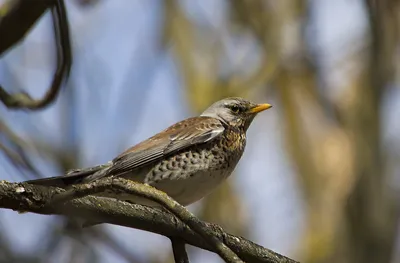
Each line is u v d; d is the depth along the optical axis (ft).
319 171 47.19
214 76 47.73
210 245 24.95
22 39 26.11
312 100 48.73
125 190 24.61
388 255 42.11
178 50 47.57
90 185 24.17
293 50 49.01
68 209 24.21
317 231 45.96
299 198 46.93
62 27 27.73
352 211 43.09
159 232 26.23
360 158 43.39
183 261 26.35
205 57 48.08
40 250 34.37
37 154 35.86
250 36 49.37
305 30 49.14
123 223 25.88
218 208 45.14
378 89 44.16
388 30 43.83
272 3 49.75
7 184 23.34
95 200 25.43
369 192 42.73
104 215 25.48
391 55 44.09
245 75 48.19
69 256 34.96
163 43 46.85
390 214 42.73
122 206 25.79
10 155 31.48
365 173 43.01
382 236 42.14
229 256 24.53
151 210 26.08
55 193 23.76
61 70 28.19
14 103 28.68
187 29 47.91
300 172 47.34
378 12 43.39
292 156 47.73
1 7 25.55
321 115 48.47
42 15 25.55
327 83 48.73
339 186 46.44
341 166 46.68
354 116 44.96
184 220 24.80
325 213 46.09
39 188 23.67
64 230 34.71
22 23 25.43
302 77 48.98
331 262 44.37
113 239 38.09
